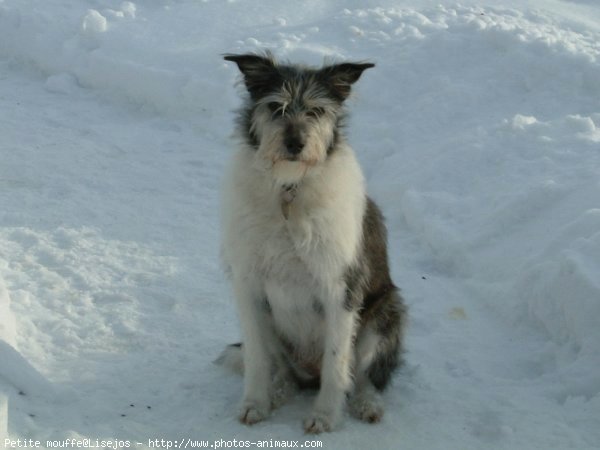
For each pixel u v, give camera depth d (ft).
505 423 13.73
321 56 21.09
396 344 14.17
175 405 13.79
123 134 19.95
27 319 14.79
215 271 16.20
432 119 19.03
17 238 16.52
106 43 22.94
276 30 23.13
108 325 14.96
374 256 13.99
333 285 13.50
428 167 17.85
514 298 15.48
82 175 18.30
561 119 18.25
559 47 20.34
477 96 19.45
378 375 14.07
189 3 25.49
